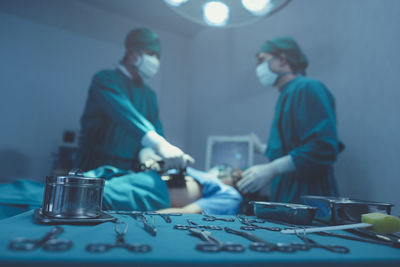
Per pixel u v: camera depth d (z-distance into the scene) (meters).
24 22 2.90
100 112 2.10
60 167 2.66
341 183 1.88
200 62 3.63
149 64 2.36
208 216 0.87
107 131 2.10
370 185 1.70
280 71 2.06
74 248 0.38
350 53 1.93
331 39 2.08
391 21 1.67
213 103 3.33
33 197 1.20
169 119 3.57
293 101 1.82
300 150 1.63
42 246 0.38
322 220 0.82
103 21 3.31
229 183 1.70
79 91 3.06
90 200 0.64
